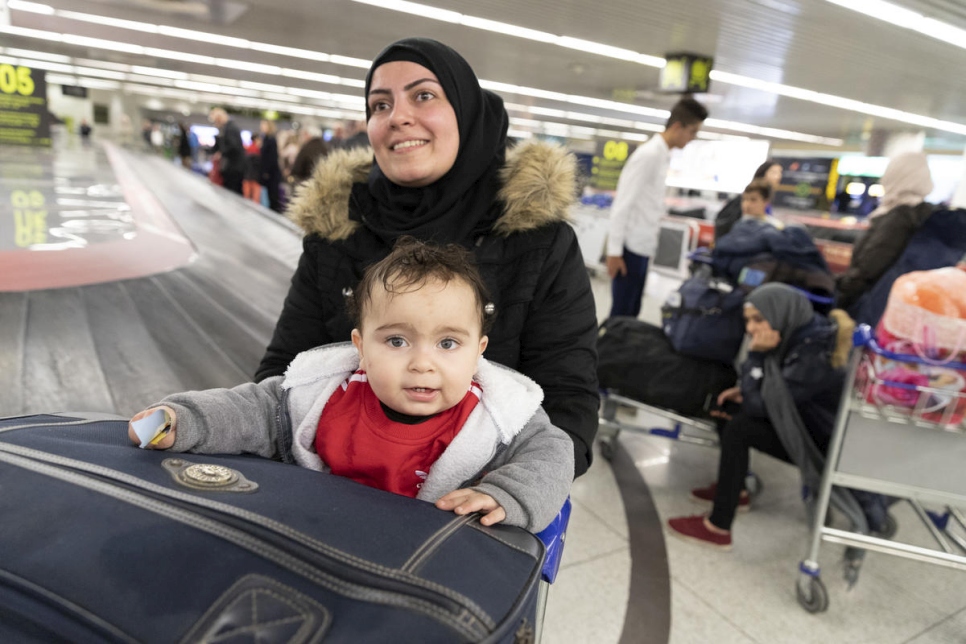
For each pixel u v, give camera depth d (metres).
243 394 1.02
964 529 2.55
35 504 0.66
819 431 2.35
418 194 1.32
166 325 3.42
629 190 3.99
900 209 3.04
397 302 0.90
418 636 0.53
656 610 2.11
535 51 9.96
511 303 1.26
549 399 1.24
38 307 3.34
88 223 6.04
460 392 0.95
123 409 2.51
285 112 34.28
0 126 15.16
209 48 13.61
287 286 4.69
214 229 6.50
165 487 0.70
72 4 9.73
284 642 0.52
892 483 2.03
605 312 6.46
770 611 2.14
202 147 23.56
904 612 2.19
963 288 1.80
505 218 1.27
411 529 0.69
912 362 1.85
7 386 2.51
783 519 2.78
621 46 9.00
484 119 1.31
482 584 0.62
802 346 2.28
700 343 2.79
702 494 2.87
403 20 8.75
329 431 1.02
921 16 6.21
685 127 3.88
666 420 3.81
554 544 1.00
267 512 0.66
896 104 12.16
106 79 25.55
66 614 0.55
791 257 2.82
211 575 0.57
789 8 6.32
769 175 3.40
